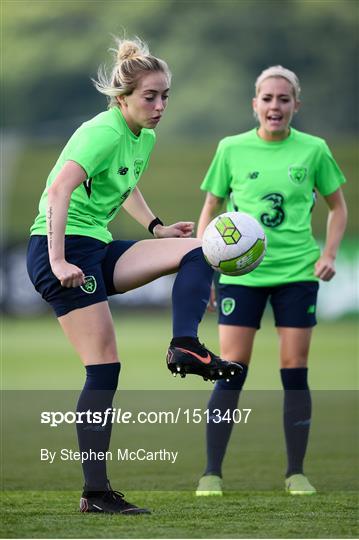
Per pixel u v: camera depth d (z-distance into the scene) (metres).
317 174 24.08
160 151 117.19
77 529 16.06
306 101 179.12
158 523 16.72
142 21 188.50
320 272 23.34
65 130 166.38
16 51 186.38
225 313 23.20
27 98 183.62
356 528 16.31
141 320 92.81
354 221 109.75
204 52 182.75
